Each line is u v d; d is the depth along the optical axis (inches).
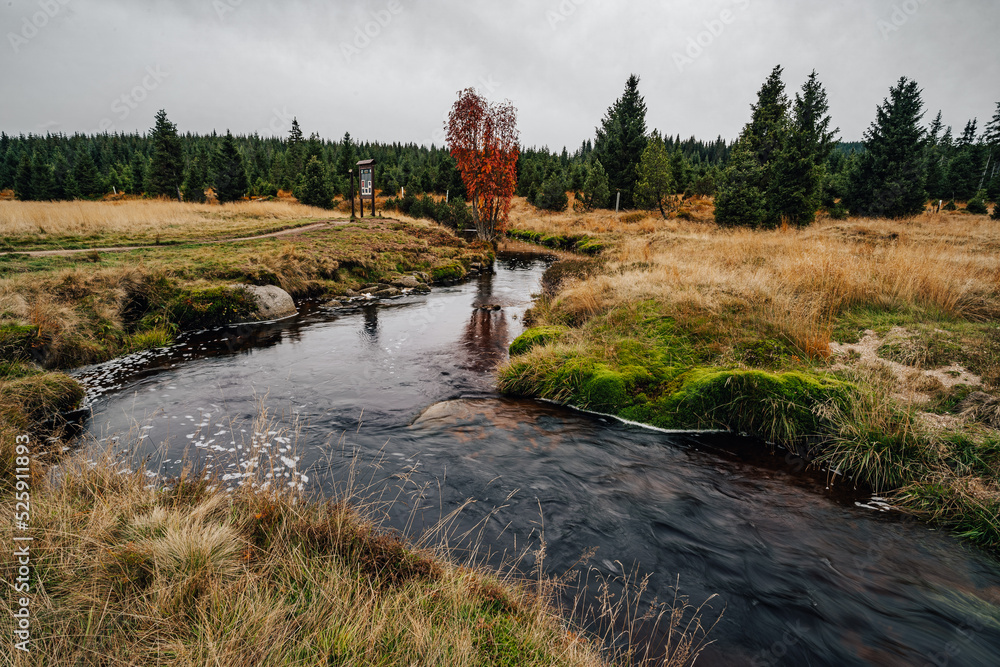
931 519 167.2
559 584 134.3
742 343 293.7
